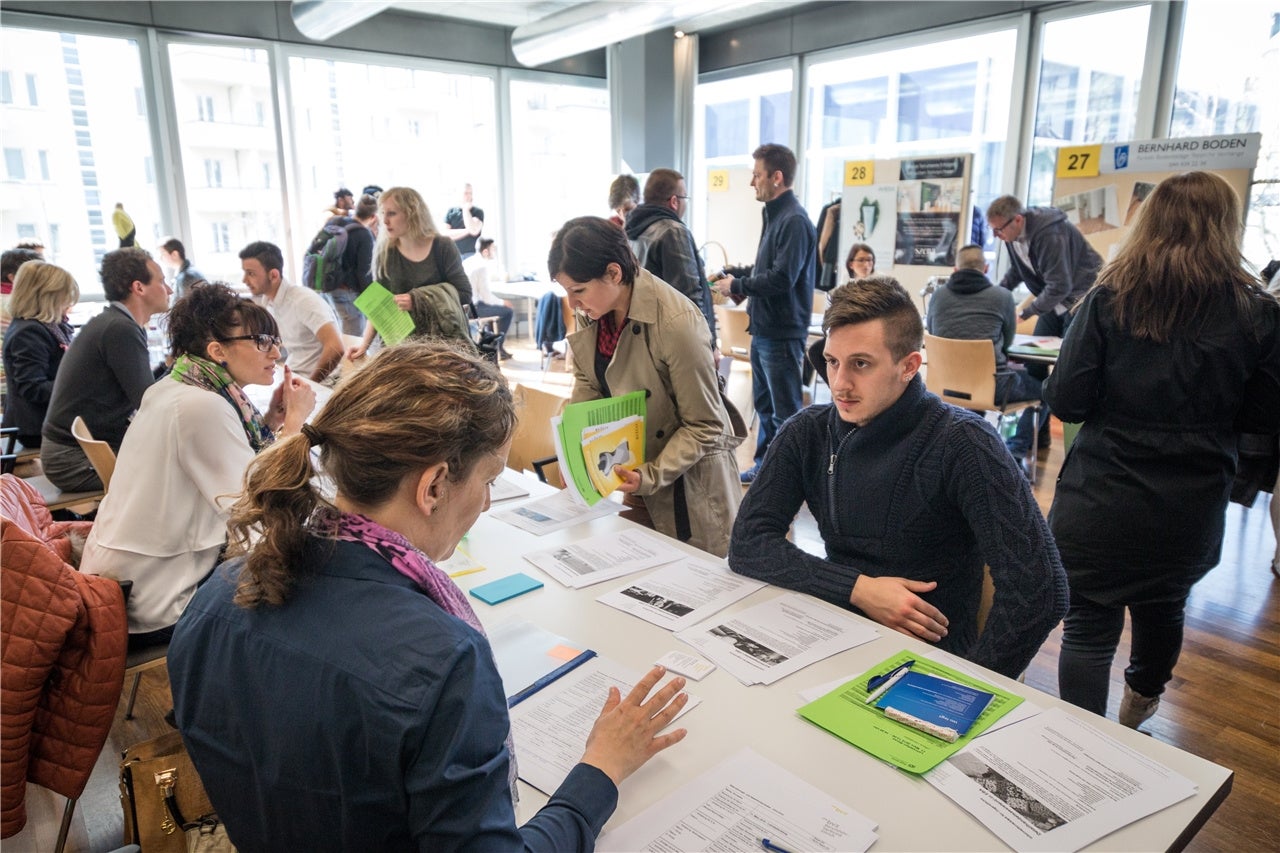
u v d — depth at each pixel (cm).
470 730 64
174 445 170
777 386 387
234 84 654
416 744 62
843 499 147
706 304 317
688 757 99
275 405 213
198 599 76
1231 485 167
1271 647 251
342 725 64
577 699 110
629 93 766
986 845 84
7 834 141
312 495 71
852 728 103
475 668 67
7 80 563
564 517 183
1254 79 486
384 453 69
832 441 150
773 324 377
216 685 71
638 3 539
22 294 314
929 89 662
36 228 594
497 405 76
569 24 598
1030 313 449
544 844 72
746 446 469
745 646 124
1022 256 454
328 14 568
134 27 598
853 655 121
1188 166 435
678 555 160
